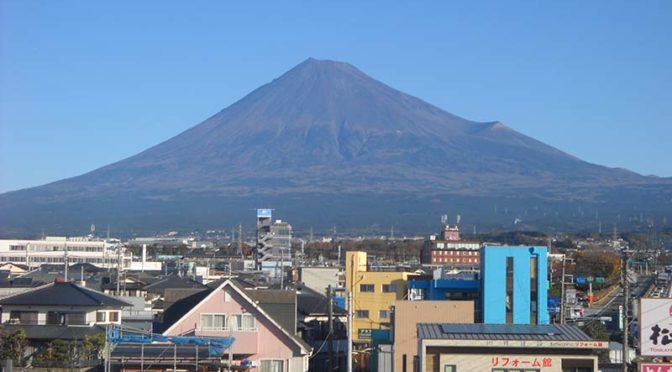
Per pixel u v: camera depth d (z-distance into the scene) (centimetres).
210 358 5369
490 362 4809
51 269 13562
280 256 17562
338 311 8156
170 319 6600
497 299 7231
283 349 6222
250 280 11131
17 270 15162
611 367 6106
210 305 6253
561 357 4797
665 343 5447
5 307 6825
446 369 4819
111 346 5431
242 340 6212
